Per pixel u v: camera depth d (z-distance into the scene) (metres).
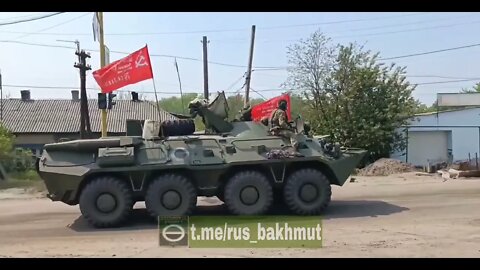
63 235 10.13
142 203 14.63
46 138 40.19
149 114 42.03
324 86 28.39
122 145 10.95
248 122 12.02
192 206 10.93
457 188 16.17
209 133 11.91
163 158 10.95
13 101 43.41
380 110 27.33
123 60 13.17
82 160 10.94
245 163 11.06
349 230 9.70
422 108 43.19
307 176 11.24
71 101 43.66
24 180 23.19
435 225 10.08
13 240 9.69
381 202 13.41
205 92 30.75
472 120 30.62
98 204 10.73
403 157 29.52
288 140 11.44
